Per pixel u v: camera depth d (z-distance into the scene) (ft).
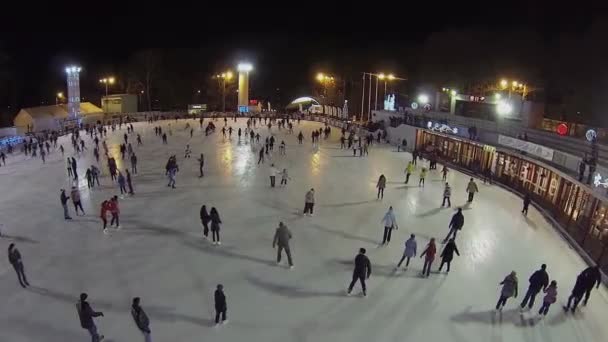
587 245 62.54
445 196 77.30
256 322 41.98
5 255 55.42
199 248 57.77
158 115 212.84
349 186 90.17
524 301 45.16
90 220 67.67
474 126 112.78
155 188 85.71
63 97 258.37
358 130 165.68
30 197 79.66
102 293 46.62
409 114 150.41
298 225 66.64
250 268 52.42
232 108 285.23
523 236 65.41
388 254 57.11
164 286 48.14
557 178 78.79
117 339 39.37
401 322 42.57
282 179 89.76
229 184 89.76
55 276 50.16
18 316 42.60
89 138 146.51
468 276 52.01
